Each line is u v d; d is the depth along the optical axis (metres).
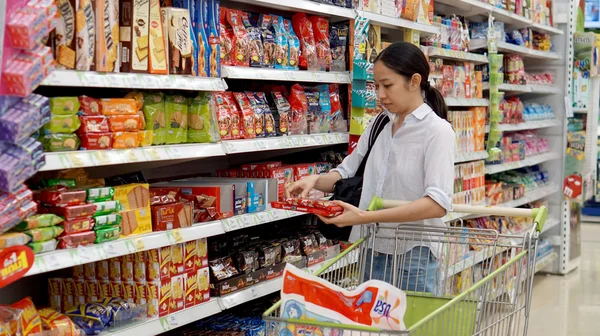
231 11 3.41
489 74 5.91
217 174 3.87
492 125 5.93
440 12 5.75
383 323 1.99
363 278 2.83
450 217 5.25
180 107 3.08
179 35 2.95
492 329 2.49
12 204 2.26
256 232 4.12
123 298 2.94
